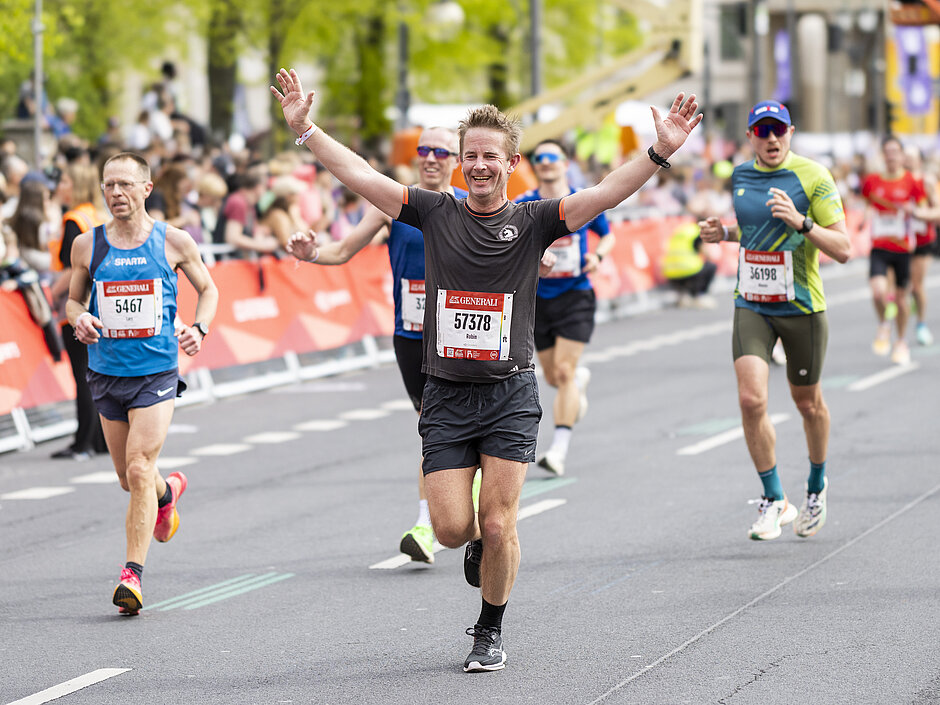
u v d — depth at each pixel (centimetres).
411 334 1967
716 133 9856
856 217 7775
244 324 3562
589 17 8962
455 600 1722
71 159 3031
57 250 2753
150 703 1368
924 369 3678
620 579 1788
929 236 3947
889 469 2438
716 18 15138
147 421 1728
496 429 1420
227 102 6800
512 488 1421
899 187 3762
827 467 2470
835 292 6238
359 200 4400
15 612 1700
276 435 2969
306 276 3797
